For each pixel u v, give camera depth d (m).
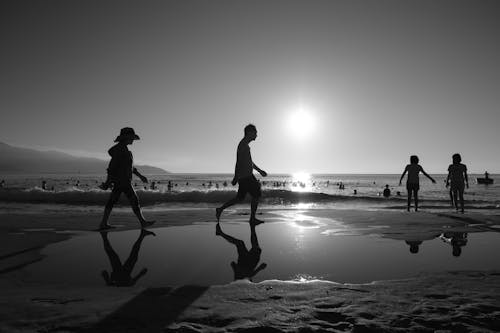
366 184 92.38
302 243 5.37
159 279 3.44
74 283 3.30
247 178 7.51
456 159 10.38
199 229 6.83
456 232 6.45
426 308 2.54
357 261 4.22
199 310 2.51
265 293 2.90
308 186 76.75
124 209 13.23
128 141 7.21
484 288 3.03
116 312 2.46
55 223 7.62
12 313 2.43
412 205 16.36
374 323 2.28
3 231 6.52
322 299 2.74
